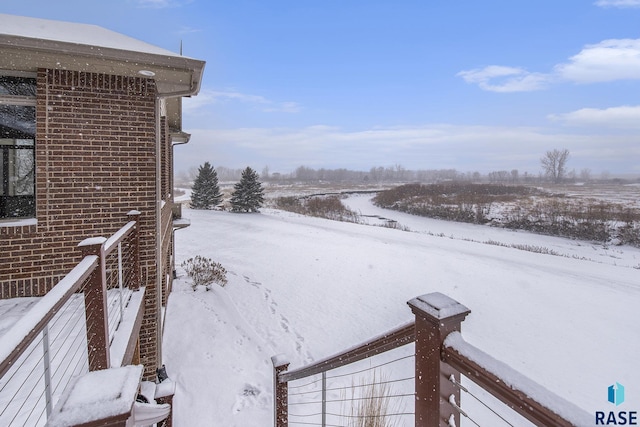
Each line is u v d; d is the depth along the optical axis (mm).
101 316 2568
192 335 8141
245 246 19828
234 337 8383
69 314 3955
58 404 1187
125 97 4992
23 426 2156
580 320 10086
